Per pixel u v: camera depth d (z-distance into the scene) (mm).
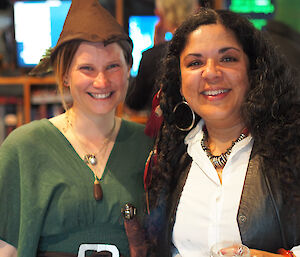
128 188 1872
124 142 1977
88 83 1800
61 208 1775
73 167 1848
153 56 2760
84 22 1784
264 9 4312
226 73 1630
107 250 1785
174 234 1736
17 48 4453
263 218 1561
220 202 1636
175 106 1894
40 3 4391
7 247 1863
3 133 4461
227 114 1658
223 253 1408
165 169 1830
